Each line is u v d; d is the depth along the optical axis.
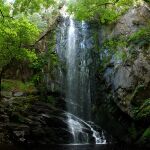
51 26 30.02
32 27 24.12
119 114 23.84
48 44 29.30
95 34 27.16
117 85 23.58
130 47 23.30
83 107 26.92
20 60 28.31
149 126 21.44
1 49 24.22
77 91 27.52
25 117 23.89
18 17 24.11
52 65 28.42
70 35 28.97
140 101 22.23
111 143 23.41
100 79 25.80
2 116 23.38
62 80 28.11
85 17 18.58
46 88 27.73
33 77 28.55
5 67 25.27
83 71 27.44
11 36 22.64
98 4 18.28
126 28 24.16
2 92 26.59
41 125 23.69
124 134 23.36
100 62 26.11
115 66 24.02
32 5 17.75
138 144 21.52
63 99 27.66
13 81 29.00
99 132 24.67
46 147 20.36
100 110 25.59
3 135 22.42
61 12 30.53
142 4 24.23
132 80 22.73
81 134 23.92
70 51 28.62
